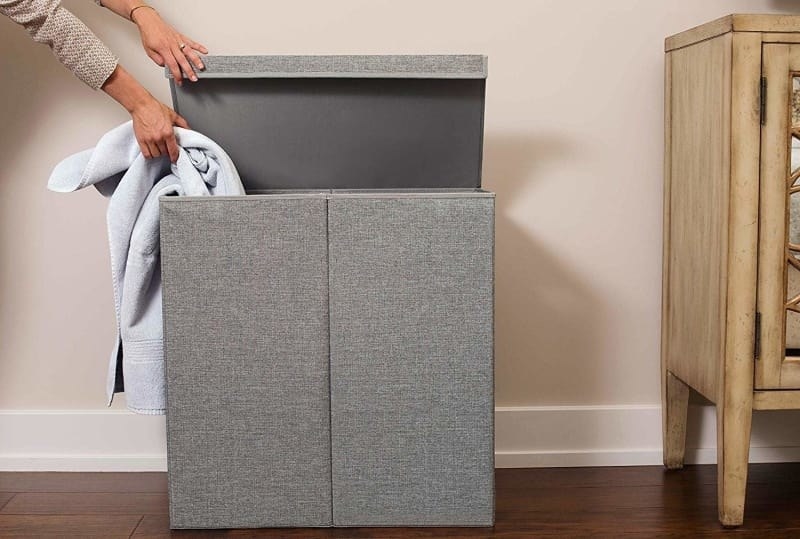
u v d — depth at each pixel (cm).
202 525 164
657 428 207
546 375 207
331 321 159
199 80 171
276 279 158
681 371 190
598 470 202
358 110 173
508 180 204
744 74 161
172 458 162
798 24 160
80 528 169
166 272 158
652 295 206
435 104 173
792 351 168
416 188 182
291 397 161
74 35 163
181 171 165
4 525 170
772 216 164
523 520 171
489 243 158
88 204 202
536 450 206
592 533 165
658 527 168
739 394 166
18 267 203
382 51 200
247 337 159
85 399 205
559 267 205
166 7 199
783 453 207
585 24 201
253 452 162
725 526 168
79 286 203
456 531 165
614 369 207
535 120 203
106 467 203
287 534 164
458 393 161
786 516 174
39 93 199
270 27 199
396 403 161
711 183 172
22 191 201
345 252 158
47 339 204
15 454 204
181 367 160
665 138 196
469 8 200
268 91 172
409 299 159
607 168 204
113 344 204
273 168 180
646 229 205
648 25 201
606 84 202
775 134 162
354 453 162
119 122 200
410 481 163
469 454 162
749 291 164
